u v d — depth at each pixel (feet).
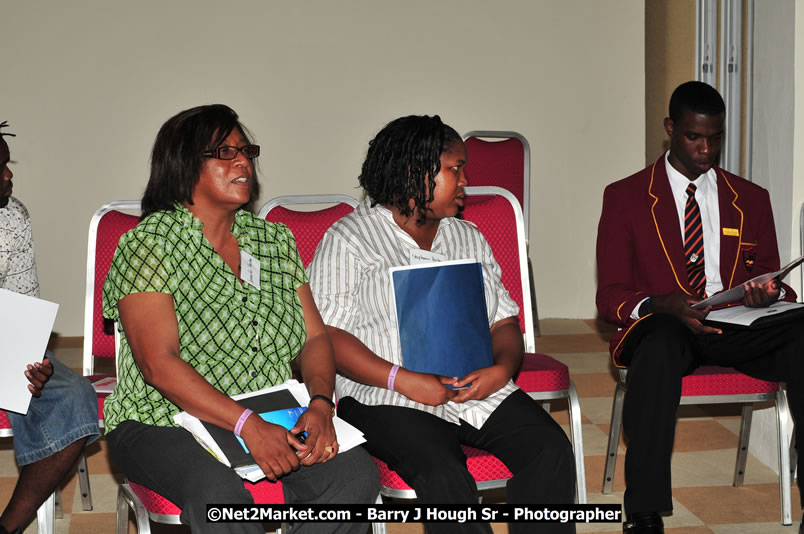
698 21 15.49
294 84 17.40
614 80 18.04
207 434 5.89
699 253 8.91
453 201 7.06
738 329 7.94
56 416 7.09
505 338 7.38
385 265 7.05
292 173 17.61
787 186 9.89
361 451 6.47
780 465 8.68
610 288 8.93
